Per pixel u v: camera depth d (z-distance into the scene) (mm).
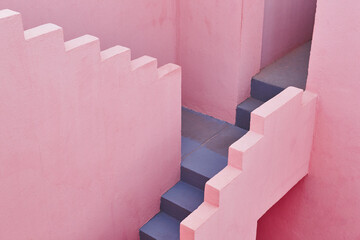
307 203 5859
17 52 3418
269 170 4711
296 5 6488
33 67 3559
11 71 3434
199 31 6102
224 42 5910
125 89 4379
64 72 3789
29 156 3809
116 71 4219
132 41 5742
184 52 6395
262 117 4285
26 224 4020
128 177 4855
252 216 4719
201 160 5621
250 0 5617
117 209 4887
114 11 5375
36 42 3508
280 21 6297
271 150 4598
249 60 6023
